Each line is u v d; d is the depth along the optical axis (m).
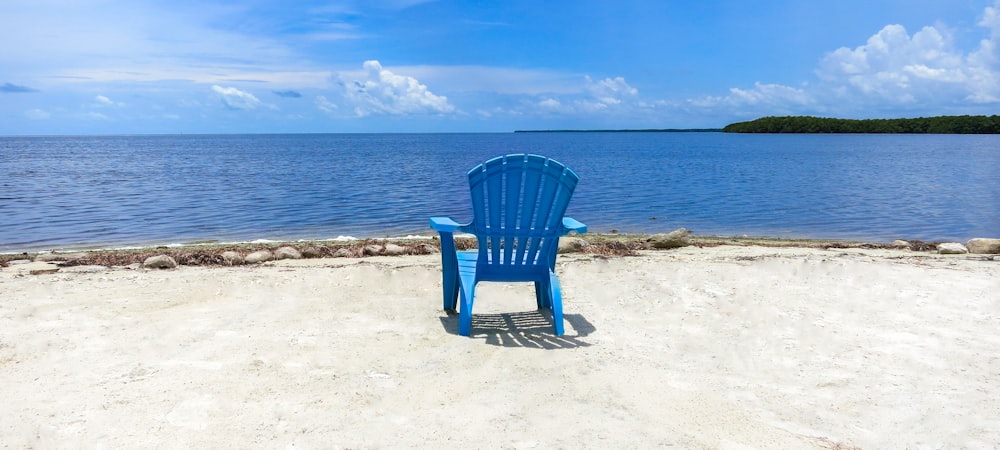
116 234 11.83
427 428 2.86
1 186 21.02
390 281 5.98
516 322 4.74
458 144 98.81
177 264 7.05
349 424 2.89
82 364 3.61
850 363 3.82
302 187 21.53
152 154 53.31
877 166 34.88
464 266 4.72
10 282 5.75
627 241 9.36
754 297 5.46
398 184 23.00
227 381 3.38
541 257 4.63
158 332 4.26
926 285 5.93
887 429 2.93
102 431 2.78
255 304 5.07
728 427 2.92
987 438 2.85
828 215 15.24
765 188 21.81
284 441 2.72
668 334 4.41
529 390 3.33
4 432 2.76
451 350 3.97
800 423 2.98
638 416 3.02
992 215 15.16
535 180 4.36
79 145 91.31
